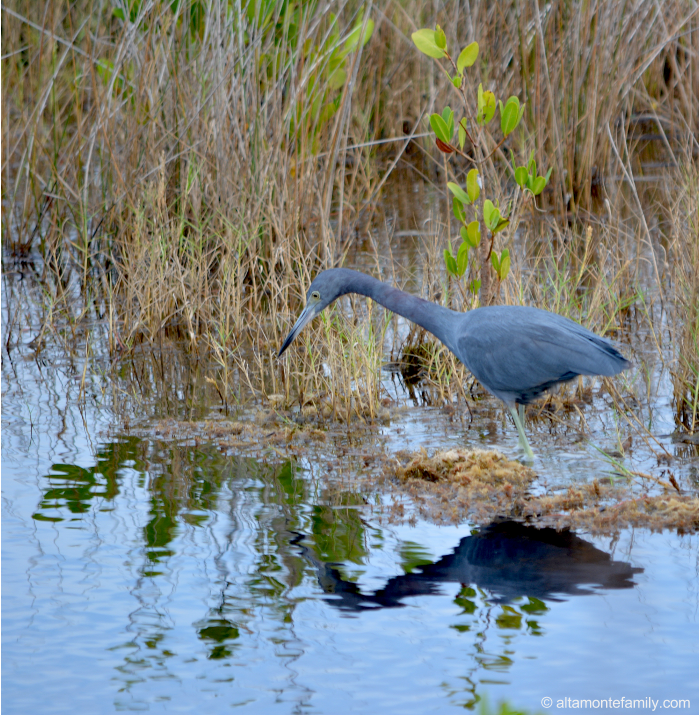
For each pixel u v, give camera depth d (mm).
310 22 12688
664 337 9984
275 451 7855
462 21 16109
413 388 9516
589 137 14523
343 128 12781
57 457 7746
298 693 4602
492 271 9109
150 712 4477
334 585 5590
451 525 6355
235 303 10969
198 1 12633
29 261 14234
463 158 17453
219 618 5281
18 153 17000
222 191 12414
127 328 11117
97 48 15148
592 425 8109
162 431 8359
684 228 10445
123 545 6137
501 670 4711
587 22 14594
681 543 5918
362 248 13602
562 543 6012
